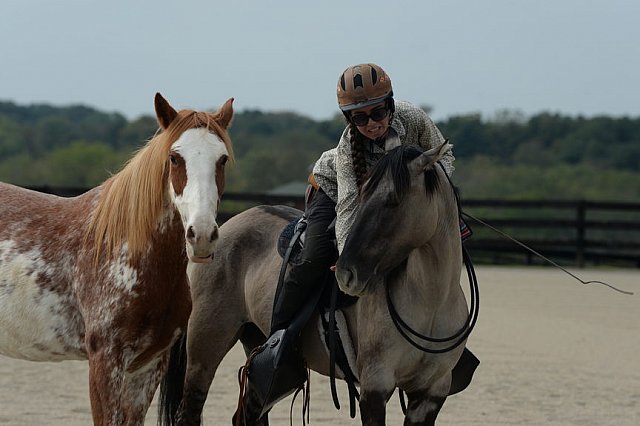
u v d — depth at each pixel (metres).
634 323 20.80
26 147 117.75
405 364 8.03
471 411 12.55
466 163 89.94
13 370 15.73
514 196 76.38
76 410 12.36
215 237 7.53
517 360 16.44
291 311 8.68
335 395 8.35
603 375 15.27
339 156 8.29
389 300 7.95
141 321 8.26
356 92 7.93
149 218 8.19
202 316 9.66
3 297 8.67
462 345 8.28
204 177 7.67
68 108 187.88
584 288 27.61
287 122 144.62
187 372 9.80
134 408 8.52
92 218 8.59
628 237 58.50
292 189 67.50
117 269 8.25
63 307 8.59
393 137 7.98
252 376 8.82
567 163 95.50
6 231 8.91
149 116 126.81
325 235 8.55
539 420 12.02
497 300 24.42
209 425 11.52
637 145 98.12
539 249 35.66
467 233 8.68
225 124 8.32
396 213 7.34
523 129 102.19
